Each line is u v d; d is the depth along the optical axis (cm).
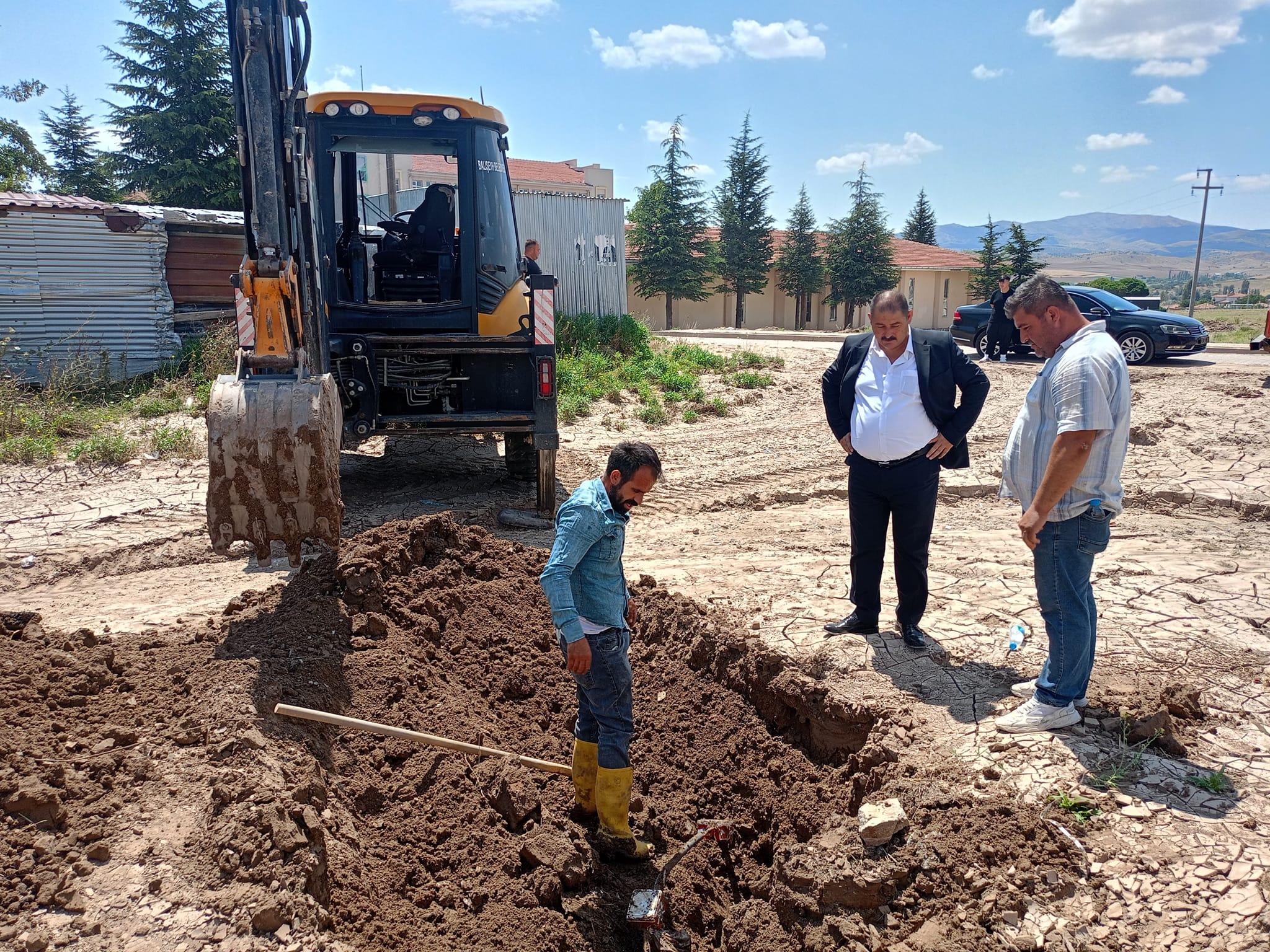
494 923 334
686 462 1053
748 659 479
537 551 594
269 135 481
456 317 800
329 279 773
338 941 291
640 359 1791
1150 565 637
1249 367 1680
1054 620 384
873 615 505
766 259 4681
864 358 479
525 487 913
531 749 446
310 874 303
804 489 915
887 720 410
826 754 435
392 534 531
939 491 883
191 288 1410
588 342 1836
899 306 449
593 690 369
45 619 546
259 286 479
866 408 466
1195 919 282
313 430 450
